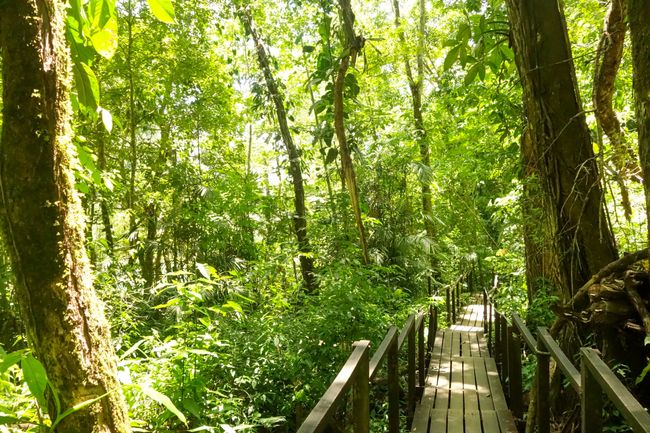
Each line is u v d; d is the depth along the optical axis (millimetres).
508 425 4496
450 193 15508
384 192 11367
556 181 4543
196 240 10773
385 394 6012
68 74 1662
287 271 10555
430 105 15664
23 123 1538
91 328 1619
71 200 1633
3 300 5266
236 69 12719
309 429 1828
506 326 5902
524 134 6090
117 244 9750
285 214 11625
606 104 4535
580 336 4523
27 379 1476
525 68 4637
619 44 4316
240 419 4168
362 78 12109
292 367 4988
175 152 12844
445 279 14672
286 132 11430
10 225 1550
